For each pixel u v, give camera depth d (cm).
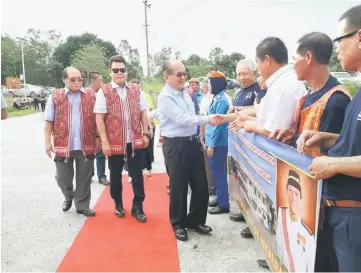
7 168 673
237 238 345
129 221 392
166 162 349
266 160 237
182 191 345
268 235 240
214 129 400
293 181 187
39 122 1684
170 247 324
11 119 1853
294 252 188
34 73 5381
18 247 327
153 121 696
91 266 288
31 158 777
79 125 405
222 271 279
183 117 328
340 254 173
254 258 302
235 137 353
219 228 371
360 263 169
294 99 232
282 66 263
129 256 306
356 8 170
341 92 196
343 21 173
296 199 183
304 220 173
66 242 338
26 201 468
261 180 252
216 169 412
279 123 234
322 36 206
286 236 201
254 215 280
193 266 288
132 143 387
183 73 337
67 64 5906
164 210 429
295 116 234
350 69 177
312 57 205
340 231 171
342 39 173
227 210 418
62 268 286
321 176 154
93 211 414
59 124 402
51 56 5856
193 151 347
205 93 549
